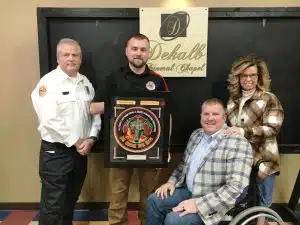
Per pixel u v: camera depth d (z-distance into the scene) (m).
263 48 2.35
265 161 1.96
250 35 2.33
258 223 1.69
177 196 1.90
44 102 1.99
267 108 1.98
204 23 2.26
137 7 2.43
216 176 1.75
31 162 2.68
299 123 2.43
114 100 1.93
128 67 2.09
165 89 2.12
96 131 2.14
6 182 2.70
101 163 2.65
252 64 2.00
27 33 2.49
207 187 1.77
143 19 2.26
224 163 1.73
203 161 1.78
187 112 2.42
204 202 1.65
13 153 2.67
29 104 2.59
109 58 2.37
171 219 1.66
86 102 2.12
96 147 2.39
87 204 2.70
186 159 1.97
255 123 1.99
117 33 2.34
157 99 1.93
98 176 2.67
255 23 2.32
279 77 2.38
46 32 2.29
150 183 2.17
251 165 1.70
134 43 1.97
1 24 2.47
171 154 2.58
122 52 2.36
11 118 2.61
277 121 1.95
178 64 2.31
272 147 2.00
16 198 2.72
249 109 2.01
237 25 2.32
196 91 2.39
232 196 1.62
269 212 1.66
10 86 2.56
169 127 1.96
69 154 2.07
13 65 2.53
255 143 1.94
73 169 2.12
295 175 2.67
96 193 2.69
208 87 2.39
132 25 2.32
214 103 1.81
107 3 2.43
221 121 1.80
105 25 2.33
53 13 2.27
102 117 2.32
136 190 2.68
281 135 2.44
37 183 2.71
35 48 2.51
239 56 2.36
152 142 1.97
